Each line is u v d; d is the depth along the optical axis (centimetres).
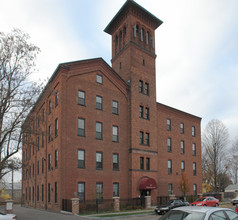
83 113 2958
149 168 3472
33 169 3838
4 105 1980
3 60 1950
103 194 2928
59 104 2839
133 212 2609
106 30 4162
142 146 3438
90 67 3122
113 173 3088
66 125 2783
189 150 4469
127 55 3625
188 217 802
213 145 5744
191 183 4353
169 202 2703
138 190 3231
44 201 3111
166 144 4019
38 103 2156
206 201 2878
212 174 6744
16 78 1997
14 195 6662
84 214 2427
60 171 2650
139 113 3516
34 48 2095
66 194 2636
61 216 2264
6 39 1992
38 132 2192
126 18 3762
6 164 2050
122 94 3419
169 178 3944
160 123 3994
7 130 1995
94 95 3108
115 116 3272
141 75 3659
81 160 2833
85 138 2914
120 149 3231
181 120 4438
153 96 3784
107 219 2145
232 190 7756
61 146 2698
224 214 850
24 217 2198
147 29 3922
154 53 3928
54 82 3045
